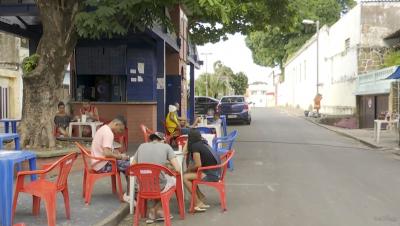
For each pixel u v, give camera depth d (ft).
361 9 93.35
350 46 101.09
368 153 55.11
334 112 118.11
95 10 35.45
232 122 101.71
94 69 61.16
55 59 37.58
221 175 28.14
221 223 25.27
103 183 33.88
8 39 94.27
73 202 28.14
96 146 28.66
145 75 59.62
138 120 57.93
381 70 80.89
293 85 201.67
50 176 33.42
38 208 25.02
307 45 160.56
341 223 25.08
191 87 94.43
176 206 29.27
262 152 54.39
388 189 33.91
